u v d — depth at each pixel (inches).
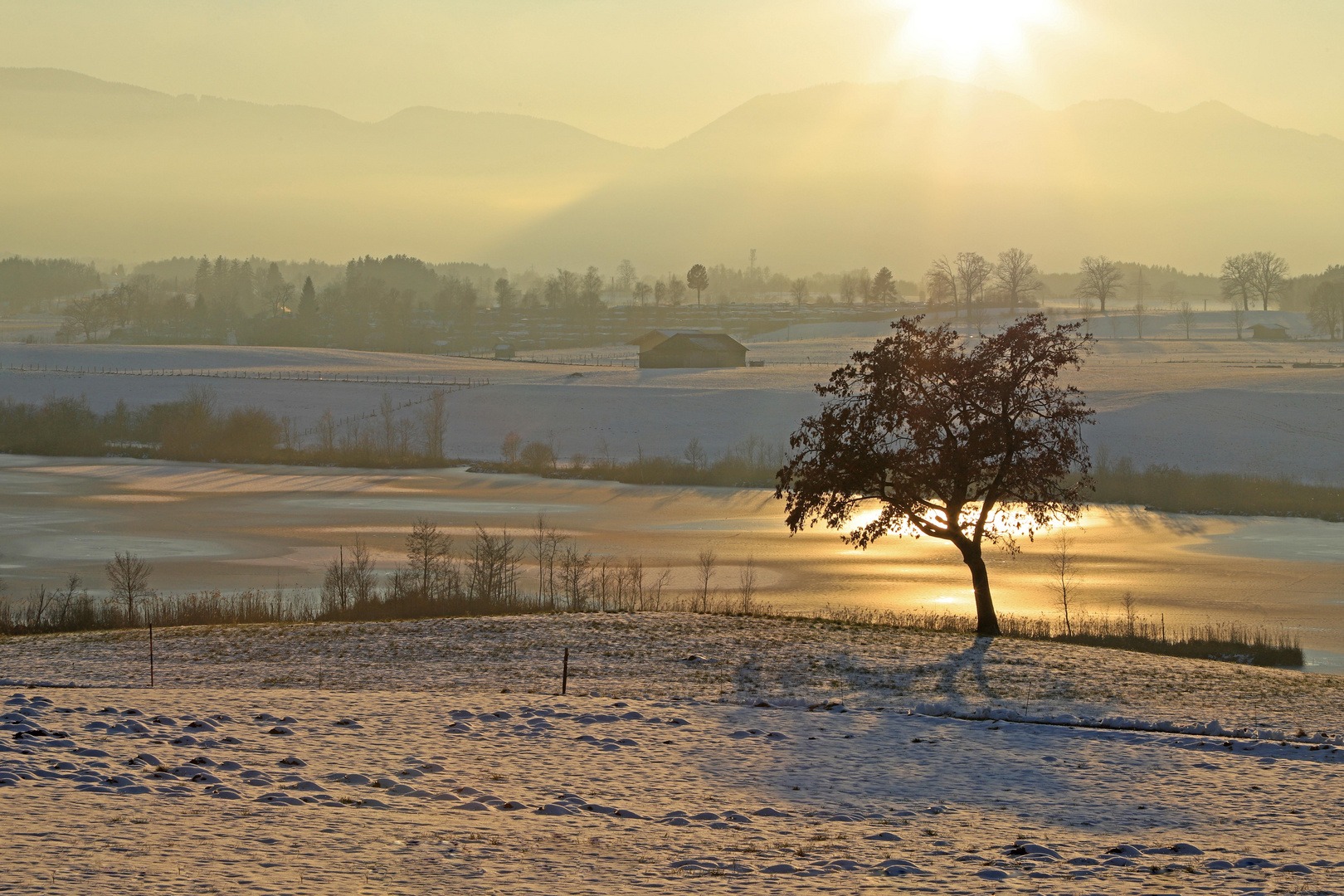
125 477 4340.6
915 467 1745.8
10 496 3823.8
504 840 693.3
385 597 2265.0
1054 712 1244.5
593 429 5502.0
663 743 1038.4
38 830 631.8
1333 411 5132.9
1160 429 4931.1
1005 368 1764.3
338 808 746.2
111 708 1056.2
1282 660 1830.7
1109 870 679.1
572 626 1738.4
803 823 791.7
